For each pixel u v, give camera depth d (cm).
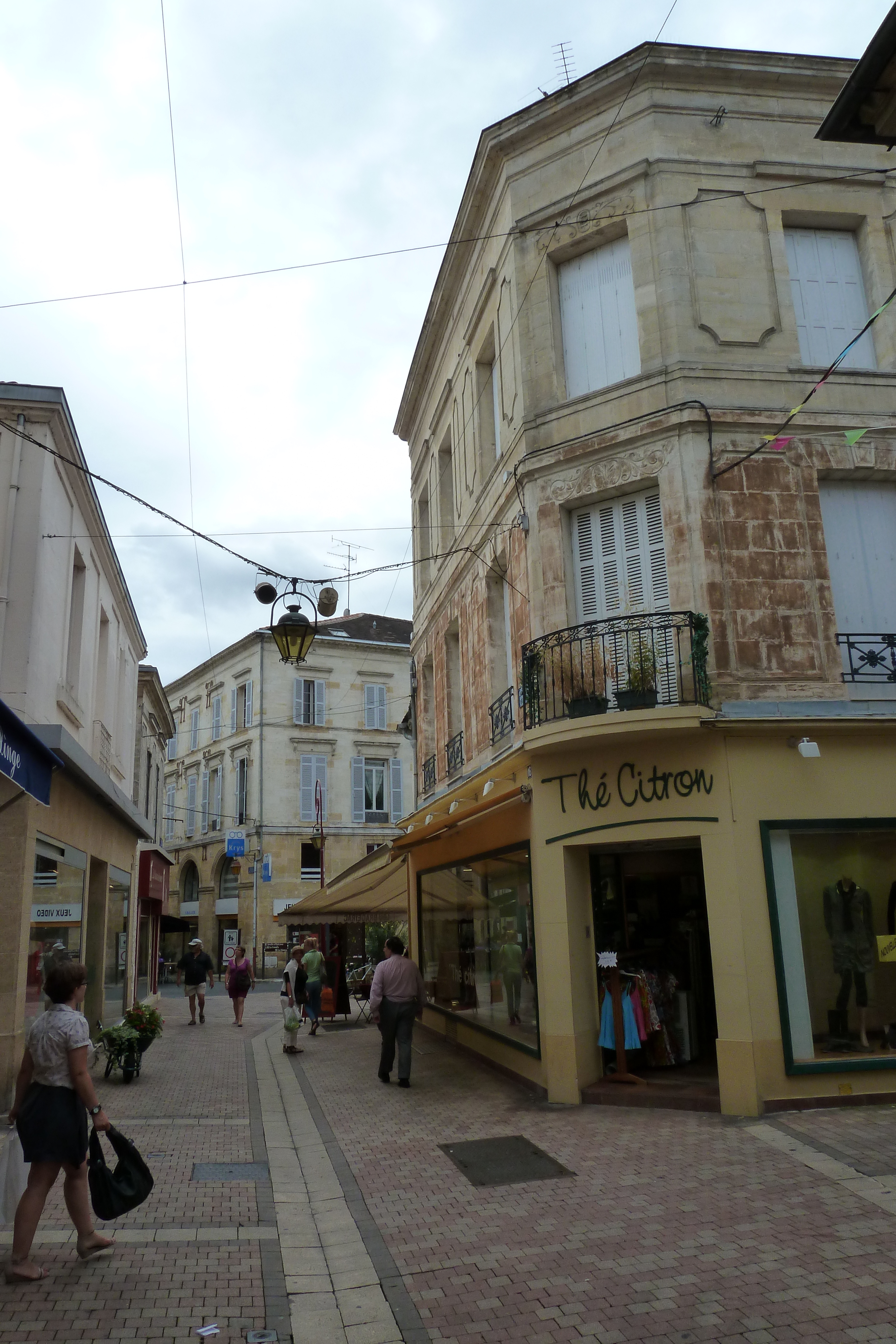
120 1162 538
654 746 948
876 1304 462
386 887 2017
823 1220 569
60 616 1227
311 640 1068
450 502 1673
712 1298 476
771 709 932
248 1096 1079
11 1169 524
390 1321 464
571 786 994
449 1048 1435
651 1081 955
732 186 1068
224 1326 457
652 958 1071
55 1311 468
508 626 1288
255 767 3959
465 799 1313
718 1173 675
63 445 1201
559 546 1062
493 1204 637
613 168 1097
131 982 1958
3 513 1102
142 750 2411
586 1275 511
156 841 2667
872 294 1066
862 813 912
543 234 1144
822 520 994
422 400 1841
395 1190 680
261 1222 614
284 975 1467
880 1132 755
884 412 1017
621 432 1028
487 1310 475
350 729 4125
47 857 1135
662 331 1032
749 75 1089
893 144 690
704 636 932
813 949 895
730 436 995
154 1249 558
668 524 991
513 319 1166
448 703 1592
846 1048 884
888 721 914
